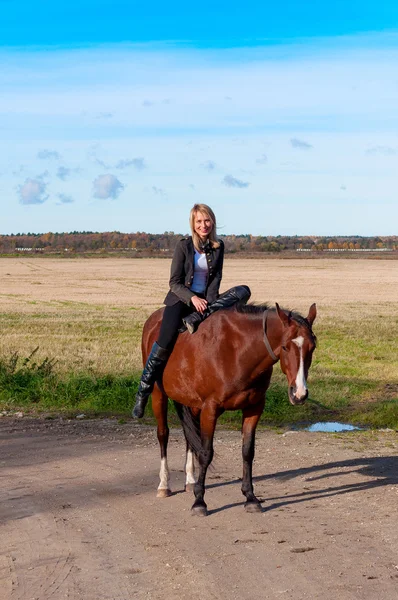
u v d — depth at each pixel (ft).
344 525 20.45
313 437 34.24
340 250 582.76
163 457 24.29
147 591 15.98
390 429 36.60
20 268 320.50
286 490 24.61
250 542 19.08
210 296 22.72
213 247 22.72
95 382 45.88
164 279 240.73
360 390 48.26
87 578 16.78
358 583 16.11
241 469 27.71
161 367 23.12
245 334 20.79
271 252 545.44
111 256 505.25
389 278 247.70
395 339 78.74
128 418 39.29
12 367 47.93
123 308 127.24
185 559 17.89
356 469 27.55
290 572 16.85
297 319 19.79
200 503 21.68
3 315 110.11
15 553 18.53
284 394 43.93
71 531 20.26
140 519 21.38
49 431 35.50
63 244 611.88
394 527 20.20
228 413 40.27
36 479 26.25
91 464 28.63
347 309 122.72
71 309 124.16
